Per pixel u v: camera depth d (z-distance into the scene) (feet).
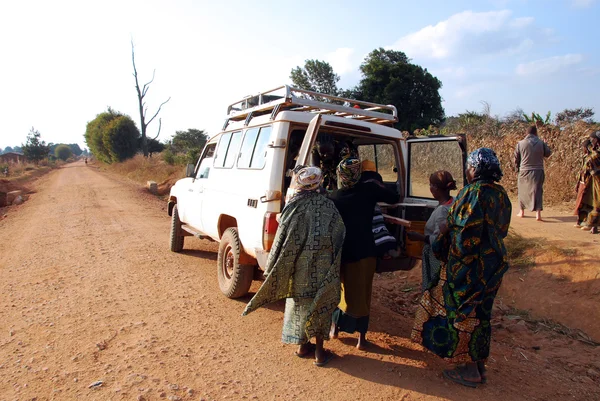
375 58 110.63
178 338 14.57
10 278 21.54
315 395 11.34
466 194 11.14
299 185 12.43
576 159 32.83
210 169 21.61
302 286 12.17
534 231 23.94
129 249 27.58
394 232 16.47
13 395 11.08
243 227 16.61
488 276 11.18
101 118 195.52
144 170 111.45
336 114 17.79
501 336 16.74
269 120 16.10
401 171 17.74
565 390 12.46
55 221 40.68
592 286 17.88
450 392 11.64
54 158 330.95
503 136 42.34
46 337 14.56
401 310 19.29
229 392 11.38
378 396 11.35
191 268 23.24
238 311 17.13
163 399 10.98
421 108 105.29
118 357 13.16
